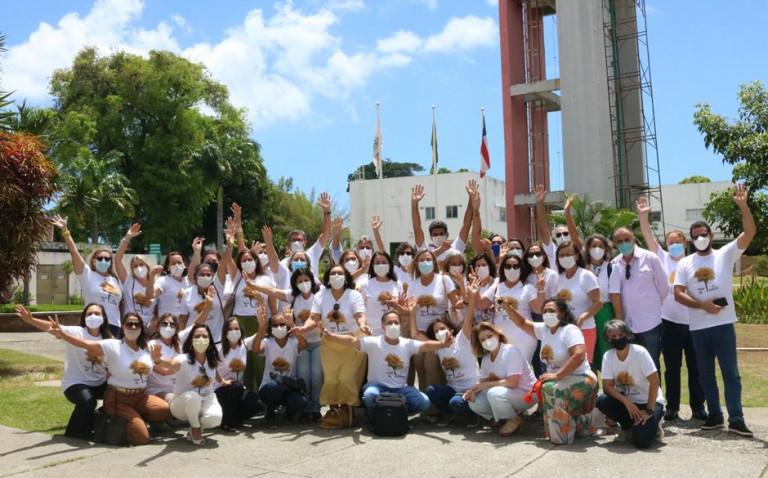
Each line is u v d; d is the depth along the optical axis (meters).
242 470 5.74
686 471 5.46
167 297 8.66
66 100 44.06
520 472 5.55
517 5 32.50
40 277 32.62
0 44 13.16
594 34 29.16
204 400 6.81
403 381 7.50
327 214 9.77
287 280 9.04
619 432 6.86
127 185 41.47
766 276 26.11
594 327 7.32
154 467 5.84
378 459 6.04
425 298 8.07
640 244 23.11
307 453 6.30
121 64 44.88
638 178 30.55
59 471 5.71
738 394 6.60
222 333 7.59
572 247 7.43
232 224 9.23
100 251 8.37
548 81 30.27
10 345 17.20
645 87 29.12
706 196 47.91
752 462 5.69
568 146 29.39
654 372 6.25
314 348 7.96
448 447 6.45
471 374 7.49
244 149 47.56
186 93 46.00
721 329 6.66
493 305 7.88
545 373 7.18
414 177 50.03
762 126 15.47
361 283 8.58
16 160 12.04
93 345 6.72
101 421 6.70
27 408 8.46
